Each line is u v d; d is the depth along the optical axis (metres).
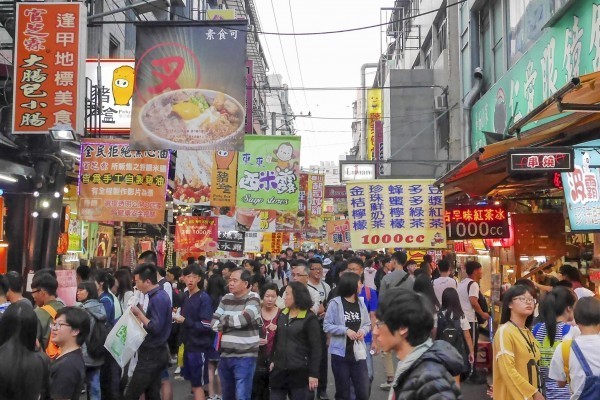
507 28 16.89
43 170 10.08
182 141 9.82
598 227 7.92
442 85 24.81
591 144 8.61
